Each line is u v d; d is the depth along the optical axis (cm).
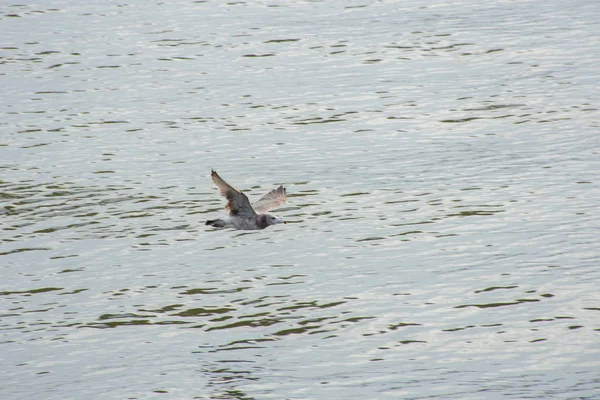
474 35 5103
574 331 2283
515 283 2520
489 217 2945
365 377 2123
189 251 2789
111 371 2183
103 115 4034
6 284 2611
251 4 5938
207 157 3553
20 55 4931
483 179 3253
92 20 5612
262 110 4066
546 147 3534
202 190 3250
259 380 2122
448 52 4831
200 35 5259
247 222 2470
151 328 2372
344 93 4266
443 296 2472
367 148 3606
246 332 2338
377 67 4634
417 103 4109
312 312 2416
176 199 3175
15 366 2216
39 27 5466
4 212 3094
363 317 2384
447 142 3641
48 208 3119
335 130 3816
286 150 3609
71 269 2694
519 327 2311
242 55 4884
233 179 3328
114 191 3250
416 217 2972
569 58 4641
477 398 2023
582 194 3083
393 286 2531
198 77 4553
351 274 2609
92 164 3503
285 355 2230
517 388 2059
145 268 2688
